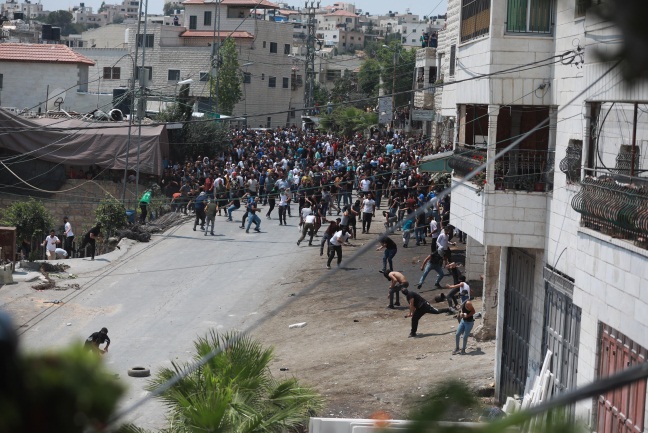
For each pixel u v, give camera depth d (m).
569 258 14.26
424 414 1.98
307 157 56.94
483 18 16.62
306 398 12.62
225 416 11.35
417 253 32.28
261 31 91.06
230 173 45.94
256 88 91.38
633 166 11.84
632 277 10.91
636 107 11.73
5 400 1.82
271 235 37.72
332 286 27.75
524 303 16.61
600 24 1.84
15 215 35.94
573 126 14.45
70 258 33.69
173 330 23.64
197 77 87.06
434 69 61.28
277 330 23.55
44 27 83.94
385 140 61.72
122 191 42.31
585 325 12.76
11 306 25.20
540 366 15.38
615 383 2.07
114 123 43.78
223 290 28.05
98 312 25.31
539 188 15.92
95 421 1.88
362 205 39.06
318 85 113.31
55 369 1.86
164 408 15.98
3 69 59.47
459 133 19.14
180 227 39.22
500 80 15.85
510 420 1.95
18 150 41.06
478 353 19.44
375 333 22.11
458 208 18.42
